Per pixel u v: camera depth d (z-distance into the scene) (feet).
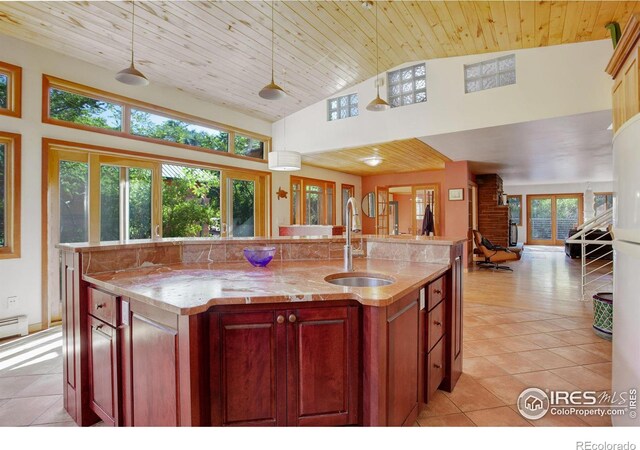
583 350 9.72
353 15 11.86
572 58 13.19
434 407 6.85
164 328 4.70
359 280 6.93
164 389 4.72
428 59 16.12
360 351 5.14
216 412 4.77
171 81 15.40
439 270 6.92
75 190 12.97
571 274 22.16
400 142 17.81
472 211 28.94
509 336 10.85
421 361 6.30
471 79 15.44
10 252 11.24
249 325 4.87
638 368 4.50
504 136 16.52
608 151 20.03
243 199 20.56
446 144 18.37
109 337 5.74
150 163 15.51
